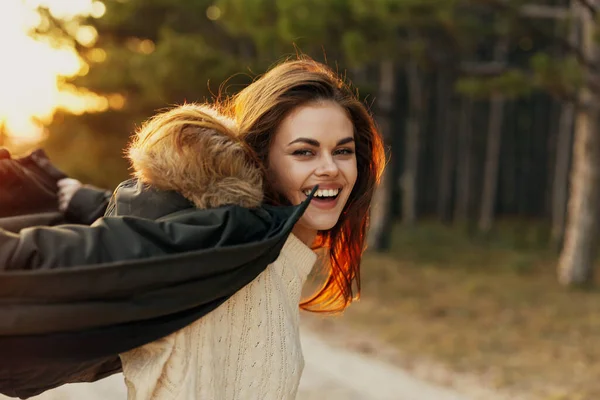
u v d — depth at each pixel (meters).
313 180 1.42
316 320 8.14
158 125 1.29
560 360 6.61
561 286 10.97
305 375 5.67
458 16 8.38
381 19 7.78
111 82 10.36
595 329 8.05
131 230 1.15
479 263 13.80
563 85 7.98
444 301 9.80
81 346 1.11
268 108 1.41
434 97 25.03
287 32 7.82
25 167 1.66
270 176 1.44
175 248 1.17
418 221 21.98
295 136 1.41
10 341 1.07
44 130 11.14
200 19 12.80
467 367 6.29
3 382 1.14
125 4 11.62
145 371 1.23
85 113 11.17
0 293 1.03
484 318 8.71
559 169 16.62
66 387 4.68
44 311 1.06
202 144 1.25
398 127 23.62
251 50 13.23
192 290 1.16
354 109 1.55
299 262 1.46
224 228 1.21
